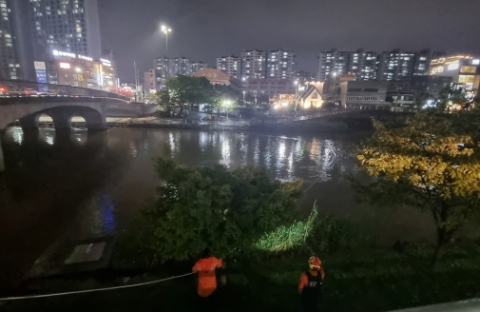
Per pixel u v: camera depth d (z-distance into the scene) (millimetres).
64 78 94375
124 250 11133
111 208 18375
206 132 54594
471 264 8328
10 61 114250
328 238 10734
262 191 9305
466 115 8367
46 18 131000
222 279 7379
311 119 63438
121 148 38562
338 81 84125
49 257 12109
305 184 25141
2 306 7086
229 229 7980
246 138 50219
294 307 6562
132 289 7523
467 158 6875
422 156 7480
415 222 16016
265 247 8633
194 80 67125
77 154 34562
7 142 40625
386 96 78312
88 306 6996
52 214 17359
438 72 95250
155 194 21047
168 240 7973
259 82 140500
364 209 18234
